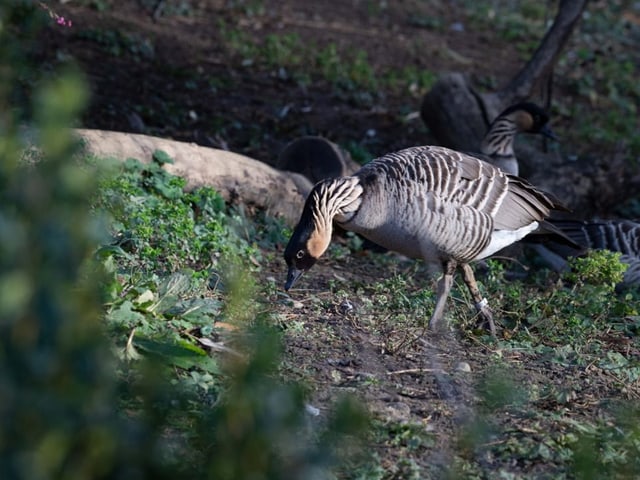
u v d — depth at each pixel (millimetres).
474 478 7789
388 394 9320
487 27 31766
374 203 10625
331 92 23859
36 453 4453
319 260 14164
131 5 26672
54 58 21094
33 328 4402
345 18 30172
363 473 7543
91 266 8305
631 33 33844
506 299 12703
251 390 5184
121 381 8047
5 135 4914
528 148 19172
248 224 14398
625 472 7617
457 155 11094
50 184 4570
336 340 10625
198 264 12305
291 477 5316
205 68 23781
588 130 23547
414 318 11406
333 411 8500
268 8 29641
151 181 13656
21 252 4426
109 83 21062
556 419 9055
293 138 20766
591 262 12070
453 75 19797
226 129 20453
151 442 5059
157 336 9258
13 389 4402
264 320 10141
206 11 28016
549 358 10812
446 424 8812
